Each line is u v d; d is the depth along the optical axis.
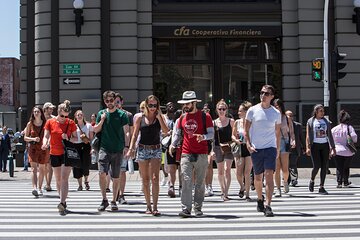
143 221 10.86
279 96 25.84
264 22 25.62
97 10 25.08
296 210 12.28
